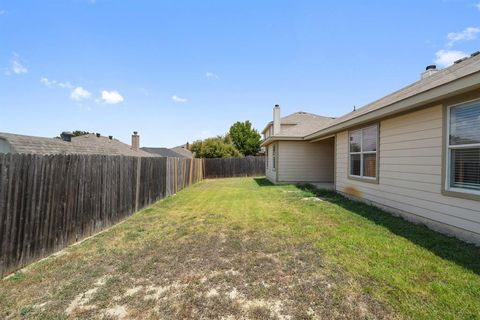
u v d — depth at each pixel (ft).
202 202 28.81
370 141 24.47
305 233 15.67
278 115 54.75
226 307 8.32
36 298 9.00
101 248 14.03
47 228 12.90
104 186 18.33
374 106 25.30
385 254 12.03
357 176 27.14
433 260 11.26
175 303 8.63
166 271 11.03
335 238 14.52
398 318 7.48
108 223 18.74
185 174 45.55
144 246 14.28
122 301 8.79
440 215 15.58
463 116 14.14
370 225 17.17
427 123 16.67
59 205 13.79
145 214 22.99
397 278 9.71
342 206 24.02
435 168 16.01
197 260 12.14
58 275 10.75
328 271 10.55
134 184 23.38
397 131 20.02
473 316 7.43
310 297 8.72
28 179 11.78
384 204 21.94
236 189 40.98
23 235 11.48
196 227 17.99
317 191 34.76
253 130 120.98
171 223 19.39
